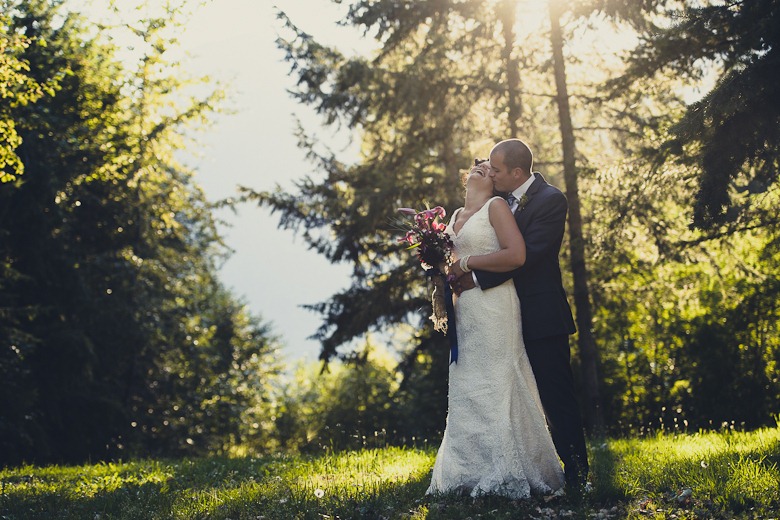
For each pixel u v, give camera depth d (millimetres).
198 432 27438
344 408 28047
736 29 11094
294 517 4934
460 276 5188
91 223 21953
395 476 6348
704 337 17719
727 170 9945
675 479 5223
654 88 15312
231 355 32375
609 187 14398
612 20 14922
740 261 15484
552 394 5164
